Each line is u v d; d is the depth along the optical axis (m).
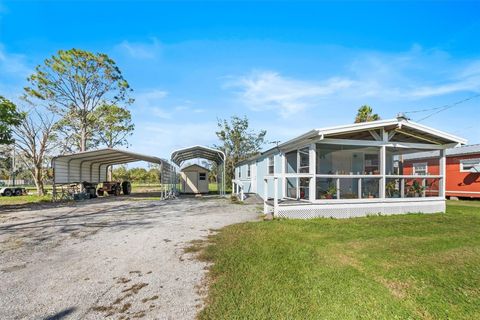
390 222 7.46
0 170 39.66
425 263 4.07
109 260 4.34
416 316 2.66
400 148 9.70
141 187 32.72
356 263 4.06
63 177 16.17
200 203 13.38
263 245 4.99
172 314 2.68
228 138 27.78
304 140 9.15
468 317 2.66
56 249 5.02
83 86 21.52
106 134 25.81
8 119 14.87
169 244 5.25
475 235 5.87
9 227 7.24
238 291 3.13
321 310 2.72
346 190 9.73
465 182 15.09
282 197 11.76
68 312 2.74
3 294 3.15
